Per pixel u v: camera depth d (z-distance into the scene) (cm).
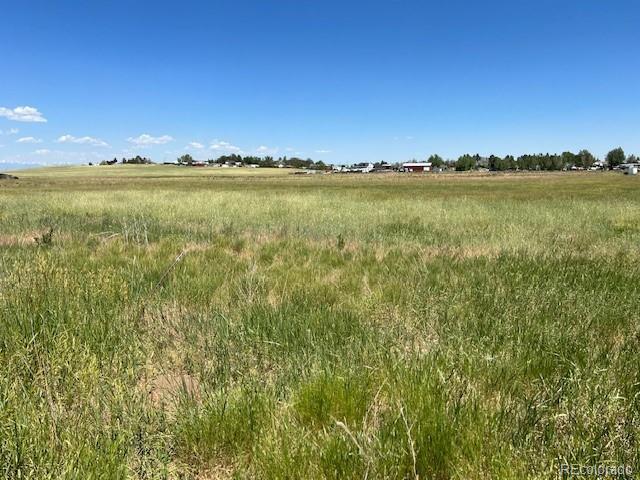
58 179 8706
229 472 231
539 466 214
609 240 985
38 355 307
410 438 219
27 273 482
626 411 256
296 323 412
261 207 1797
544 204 2022
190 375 342
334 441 226
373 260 760
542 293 493
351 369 302
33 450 213
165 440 243
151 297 490
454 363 320
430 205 1922
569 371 308
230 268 663
